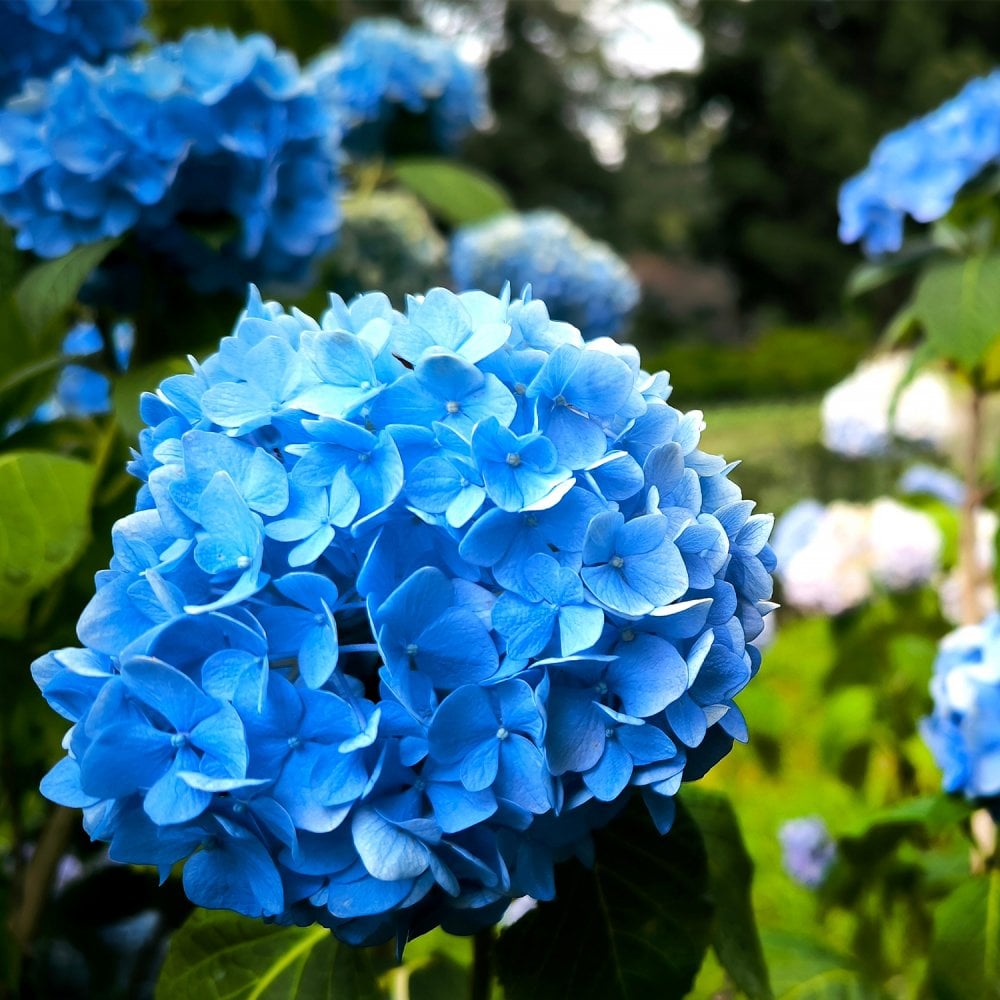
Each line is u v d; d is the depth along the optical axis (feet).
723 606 1.48
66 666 1.43
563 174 25.59
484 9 25.49
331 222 2.23
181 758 1.36
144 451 1.54
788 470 12.04
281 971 1.76
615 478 1.44
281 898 1.38
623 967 1.63
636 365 1.57
